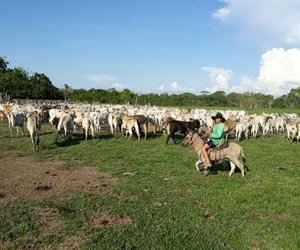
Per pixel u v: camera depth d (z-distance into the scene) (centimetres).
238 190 859
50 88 7575
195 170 1080
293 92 9125
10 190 836
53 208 708
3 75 7000
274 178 991
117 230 595
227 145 967
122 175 1002
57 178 962
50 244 544
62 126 1628
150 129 2447
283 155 1400
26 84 6938
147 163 1180
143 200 770
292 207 738
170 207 721
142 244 544
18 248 528
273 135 2350
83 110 2736
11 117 1752
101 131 2233
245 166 1146
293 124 2097
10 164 1130
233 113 3325
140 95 9012
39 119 1425
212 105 10212
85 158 1253
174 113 2800
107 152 1385
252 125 2139
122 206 723
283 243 558
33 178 956
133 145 1608
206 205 742
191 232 593
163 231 593
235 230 610
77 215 670
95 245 538
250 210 721
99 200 762
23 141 1639
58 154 1327
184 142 1031
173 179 966
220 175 1023
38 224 621
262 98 11200
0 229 595
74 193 818
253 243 559
